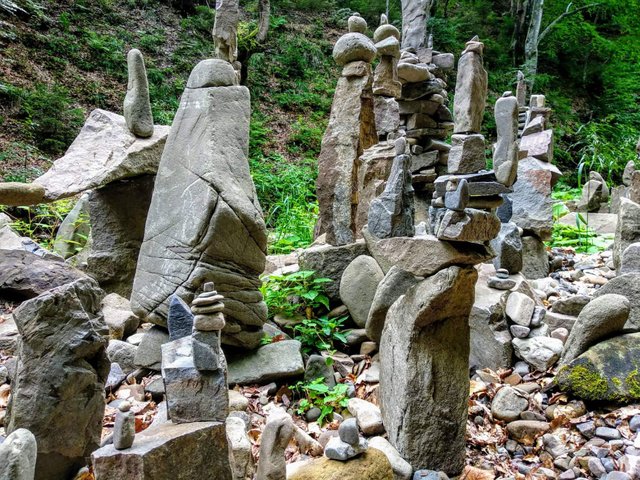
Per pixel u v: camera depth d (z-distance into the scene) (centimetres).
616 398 280
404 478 241
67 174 385
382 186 385
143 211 424
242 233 303
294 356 320
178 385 189
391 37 466
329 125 418
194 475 180
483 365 345
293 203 776
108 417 277
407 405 249
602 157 991
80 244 511
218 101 313
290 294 388
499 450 273
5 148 768
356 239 404
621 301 293
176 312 208
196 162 305
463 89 246
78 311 216
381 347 292
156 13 1323
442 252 238
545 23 1661
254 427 274
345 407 297
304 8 1686
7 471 134
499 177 232
